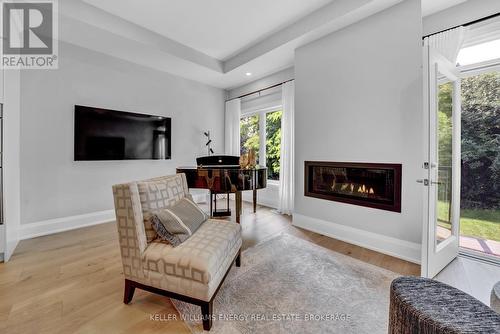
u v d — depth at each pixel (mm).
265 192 4605
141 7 2604
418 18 2143
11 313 1439
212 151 4637
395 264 2148
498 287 1029
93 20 2588
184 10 2660
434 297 885
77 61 3117
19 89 2605
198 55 3762
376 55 2420
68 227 3088
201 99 4789
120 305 1541
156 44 3180
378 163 2436
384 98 2375
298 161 3266
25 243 2584
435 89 1807
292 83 3807
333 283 1812
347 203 2717
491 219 2367
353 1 2367
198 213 1896
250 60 3633
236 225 1980
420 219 2166
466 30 2145
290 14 2752
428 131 1767
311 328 1342
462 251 2357
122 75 3570
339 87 2748
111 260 2184
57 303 1548
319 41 2932
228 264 1670
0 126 2066
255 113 4840
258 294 1665
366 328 1341
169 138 4168
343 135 2732
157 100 4039
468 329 708
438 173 1998
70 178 3107
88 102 3230
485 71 2193
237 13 2723
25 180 2752
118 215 1496
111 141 3412
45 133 2887
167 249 1463
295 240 2734
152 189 1697
